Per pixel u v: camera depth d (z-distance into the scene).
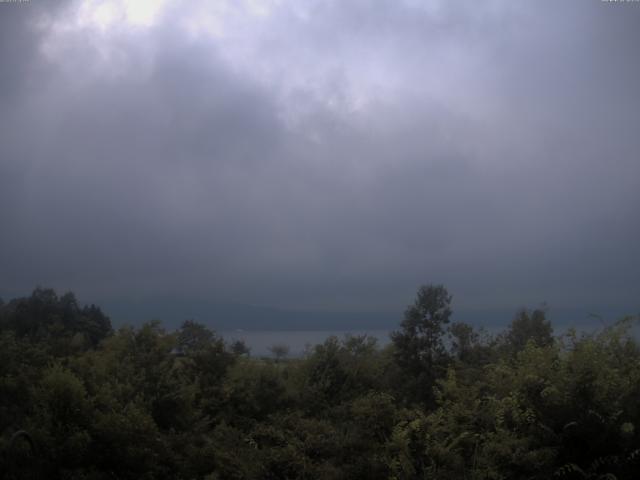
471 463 7.43
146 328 11.52
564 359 7.79
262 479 7.96
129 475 7.74
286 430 8.81
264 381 11.49
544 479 6.87
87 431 7.58
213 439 9.20
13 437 6.86
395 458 7.61
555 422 7.27
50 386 7.82
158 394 9.83
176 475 8.34
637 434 7.13
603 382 7.24
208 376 11.58
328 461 7.82
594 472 6.89
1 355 9.14
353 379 12.07
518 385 7.64
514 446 7.20
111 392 8.62
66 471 7.24
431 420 7.90
